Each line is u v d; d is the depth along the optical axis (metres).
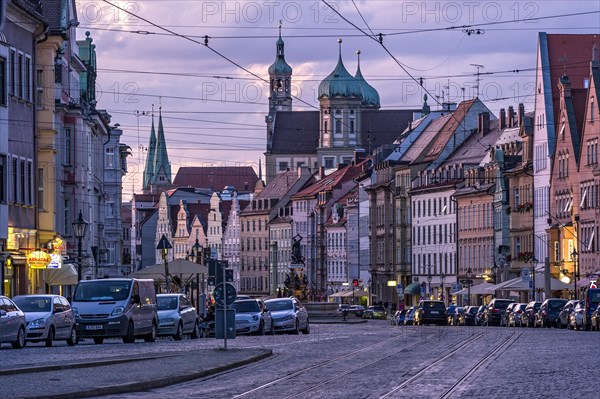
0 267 87.56
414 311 142.75
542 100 179.25
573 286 146.00
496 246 193.25
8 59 88.25
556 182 172.12
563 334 88.25
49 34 100.31
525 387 38.72
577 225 163.25
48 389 37.56
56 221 113.94
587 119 162.25
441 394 37.06
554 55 179.88
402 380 42.97
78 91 131.75
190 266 107.81
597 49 174.12
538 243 179.50
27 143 94.38
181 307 84.94
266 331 95.38
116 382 40.34
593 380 40.81
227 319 61.81
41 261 93.94
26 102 94.00
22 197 93.62
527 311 122.38
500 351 61.66
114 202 171.25
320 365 52.44
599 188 157.00
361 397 36.53
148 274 108.06
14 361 50.31
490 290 162.88
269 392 38.81
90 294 73.81
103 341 78.44
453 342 74.69
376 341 78.25
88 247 128.12
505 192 190.75
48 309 67.44
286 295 175.50
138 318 74.88
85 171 125.00
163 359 53.56
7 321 61.88
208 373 46.97
